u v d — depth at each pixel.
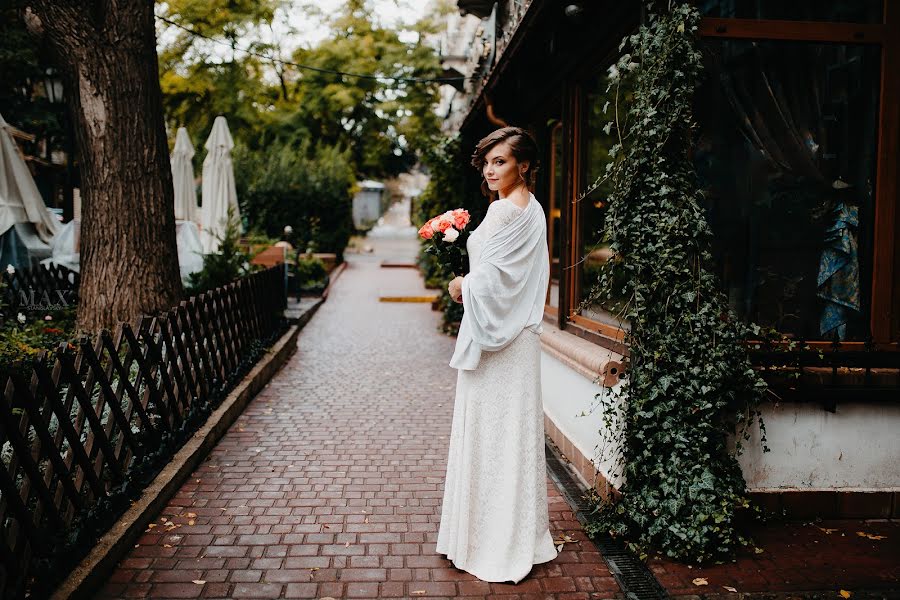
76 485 3.12
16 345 4.85
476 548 3.06
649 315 3.37
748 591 2.93
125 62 5.82
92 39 5.69
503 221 2.88
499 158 2.96
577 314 5.11
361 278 19.70
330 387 6.79
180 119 24.30
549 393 5.37
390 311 13.12
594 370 3.89
